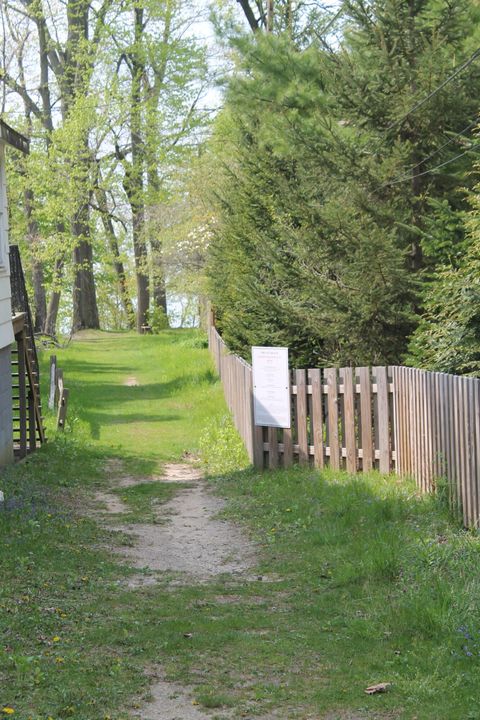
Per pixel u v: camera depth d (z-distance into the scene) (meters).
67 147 46.91
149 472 19.23
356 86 19.83
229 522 13.85
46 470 18.20
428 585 8.70
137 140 52.84
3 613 8.35
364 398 15.93
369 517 12.24
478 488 10.89
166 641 7.95
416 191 20.31
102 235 62.41
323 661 7.44
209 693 6.74
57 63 54.50
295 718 6.29
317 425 17.05
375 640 7.81
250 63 21.86
